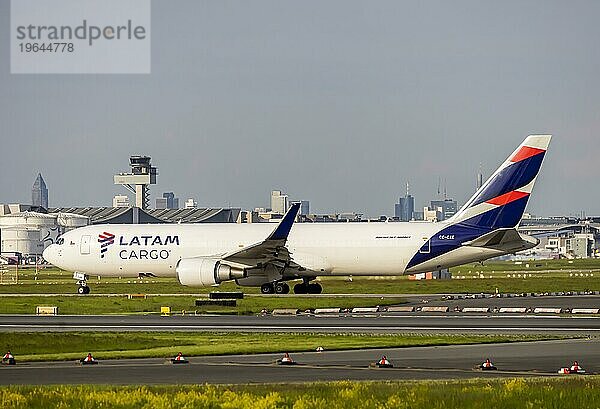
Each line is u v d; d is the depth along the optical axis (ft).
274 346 407.03
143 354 382.63
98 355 382.63
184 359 358.64
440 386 274.57
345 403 245.86
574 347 401.70
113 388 272.31
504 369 331.77
